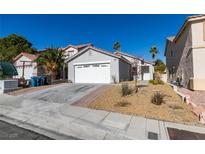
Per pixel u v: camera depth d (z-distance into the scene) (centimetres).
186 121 590
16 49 3709
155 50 4519
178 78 1714
